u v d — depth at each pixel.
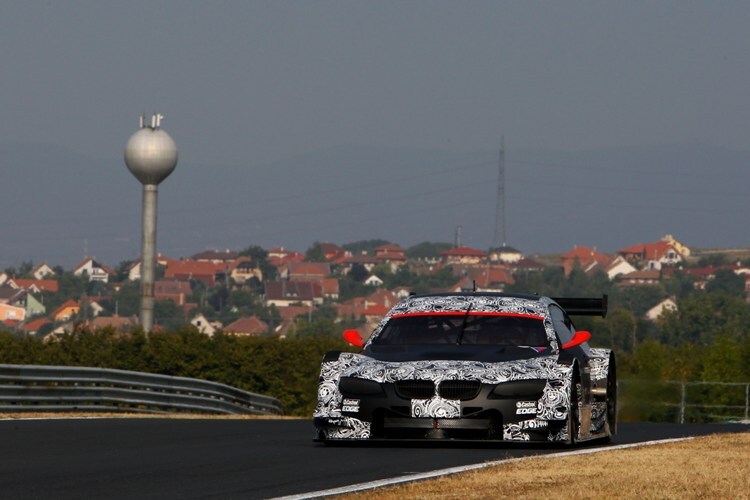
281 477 32.09
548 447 39.72
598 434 43.84
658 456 36.62
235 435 48.12
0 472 33.03
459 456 36.78
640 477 31.25
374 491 28.77
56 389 83.75
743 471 32.69
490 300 42.84
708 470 32.84
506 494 27.97
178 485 30.42
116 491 29.22
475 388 38.56
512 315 41.97
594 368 44.59
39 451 39.38
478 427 38.38
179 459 36.72
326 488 29.83
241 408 116.69
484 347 40.62
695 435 50.19
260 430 52.38
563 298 50.41
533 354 40.03
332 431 39.41
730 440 43.41
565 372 39.12
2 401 78.38
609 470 32.66
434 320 42.03
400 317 42.47
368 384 39.12
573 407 39.69
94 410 88.25
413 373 38.81
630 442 45.97
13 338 183.38
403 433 38.81
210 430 51.72
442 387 38.62
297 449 39.62
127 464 35.31
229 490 29.47
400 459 36.09
